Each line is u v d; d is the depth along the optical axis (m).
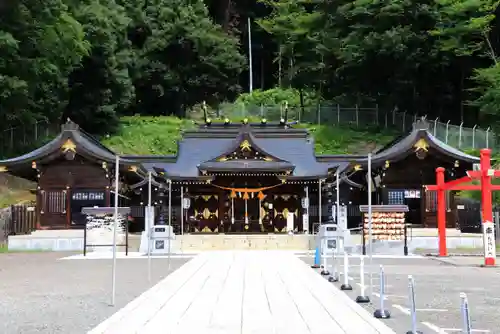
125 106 76.56
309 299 16.72
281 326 12.74
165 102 86.81
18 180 57.28
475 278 22.47
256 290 18.58
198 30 84.00
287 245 40.78
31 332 11.99
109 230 35.97
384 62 72.50
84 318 13.68
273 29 83.56
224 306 15.45
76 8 68.94
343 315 14.09
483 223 28.03
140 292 18.28
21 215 42.47
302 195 46.91
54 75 58.34
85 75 71.38
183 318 13.68
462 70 74.50
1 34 48.78
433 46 70.19
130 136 70.81
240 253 35.09
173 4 86.25
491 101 61.78
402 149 42.78
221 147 51.22
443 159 43.28
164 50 84.50
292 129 52.31
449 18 70.62
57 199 42.16
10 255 34.78
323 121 76.75
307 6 93.38
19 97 54.03
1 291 18.53
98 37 69.81
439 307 15.57
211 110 86.31
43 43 55.56
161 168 46.44
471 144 64.94
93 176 42.34
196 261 29.14
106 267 26.73
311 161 49.19
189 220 46.88
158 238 34.75
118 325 12.76
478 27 68.12
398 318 13.84
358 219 46.00
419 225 43.03
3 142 59.62
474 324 13.16
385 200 43.69
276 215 47.12
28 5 52.94
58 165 42.41
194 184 46.53
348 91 80.25
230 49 87.75
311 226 46.94
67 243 39.56
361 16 73.19
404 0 69.06
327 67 78.50
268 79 109.56
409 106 77.94
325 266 23.67
